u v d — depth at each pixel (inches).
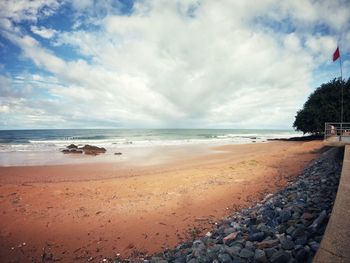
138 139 1914.4
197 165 635.5
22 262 193.6
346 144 414.9
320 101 1438.2
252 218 213.3
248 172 485.4
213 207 293.4
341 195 161.0
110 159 767.1
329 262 90.6
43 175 518.0
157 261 168.1
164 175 483.8
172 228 241.1
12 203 318.0
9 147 1152.2
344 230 113.7
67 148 1107.3
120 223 258.2
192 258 155.6
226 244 172.7
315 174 366.3
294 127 1630.2
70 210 295.1
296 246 138.1
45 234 237.3
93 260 192.1
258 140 1930.4
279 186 367.9
